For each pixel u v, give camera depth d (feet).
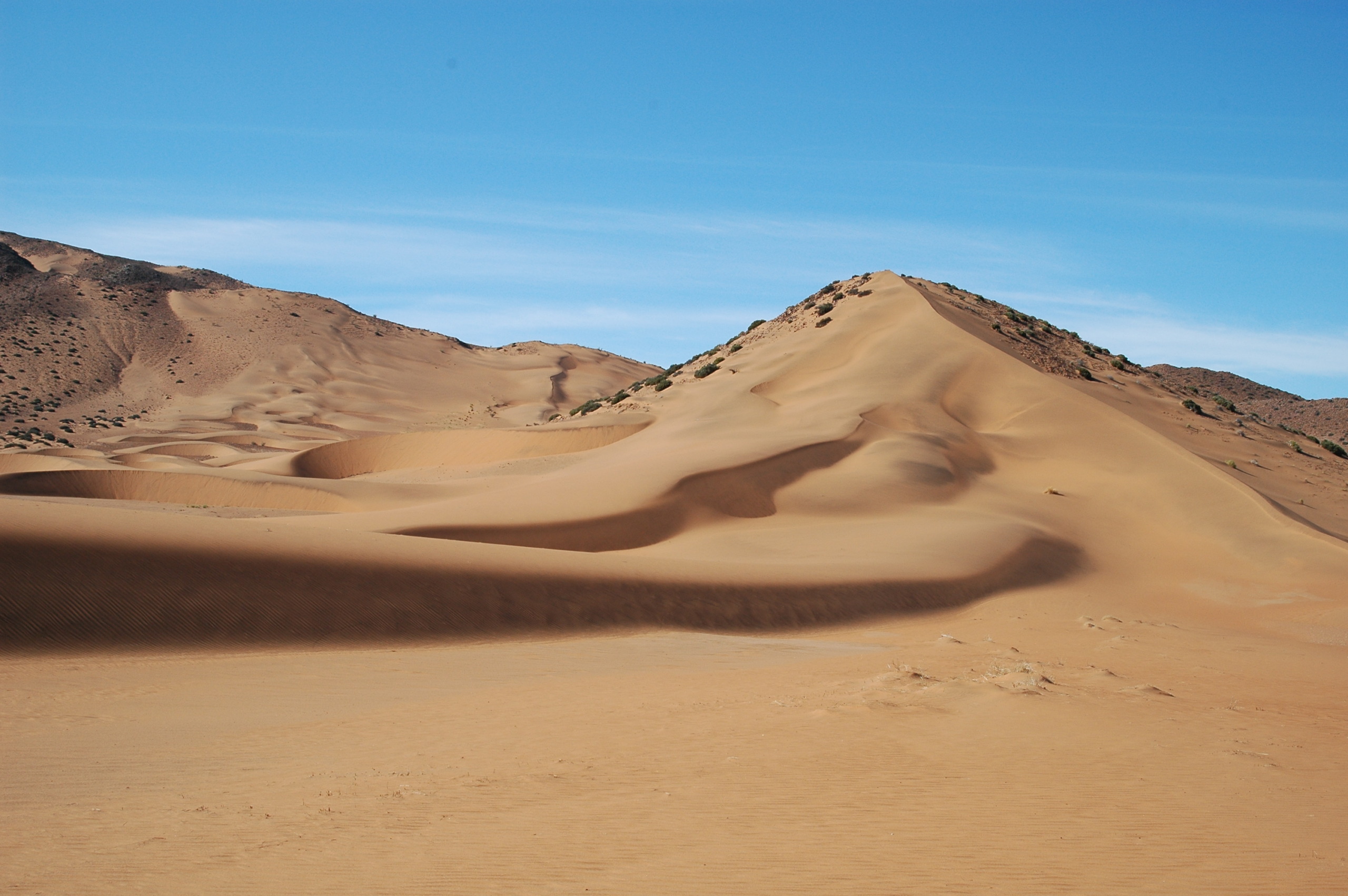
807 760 37.40
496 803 32.50
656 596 108.37
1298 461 258.16
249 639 82.02
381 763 40.96
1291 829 27.86
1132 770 34.68
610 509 168.45
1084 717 43.34
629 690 62.54
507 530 153.79
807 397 276.00
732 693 58.08
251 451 392.88
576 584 106.22
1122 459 219.41
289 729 50.37
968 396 265.75
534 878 24.58
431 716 53.62
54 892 24.23
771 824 29.12
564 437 305.32
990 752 37.81
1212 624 116.88
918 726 42.93
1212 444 253.65
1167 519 189.37
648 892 23.32
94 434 477.77
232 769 40.52
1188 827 28.14
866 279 381.60
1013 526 168.14
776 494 191.01
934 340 295.89
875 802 31.35
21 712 54.24
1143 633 95.40
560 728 48.21
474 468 282.36
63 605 78.18
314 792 35.32
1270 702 52.85
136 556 86.07
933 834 27.78
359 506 220.84
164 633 79.46
